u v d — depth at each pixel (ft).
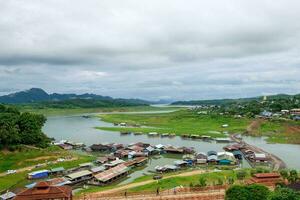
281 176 338.13
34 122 572.51
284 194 209.46
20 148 508.12
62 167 458.09
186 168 475.72
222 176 370.94
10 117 558.97
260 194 224.53
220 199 276.41
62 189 277.64
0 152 480.64
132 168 482.69
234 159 513.04
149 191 304.09
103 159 513.86
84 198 287.48
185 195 284.61
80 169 464.24
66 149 615.16
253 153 550.36
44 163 474.49
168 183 344.08
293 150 598.75
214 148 640.58
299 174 354.95
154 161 536.01
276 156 545.03
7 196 327.67
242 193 226.58
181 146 653.71
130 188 337.52
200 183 322.14
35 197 264.72
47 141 594.24
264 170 380.17
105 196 293.84
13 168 447.01
